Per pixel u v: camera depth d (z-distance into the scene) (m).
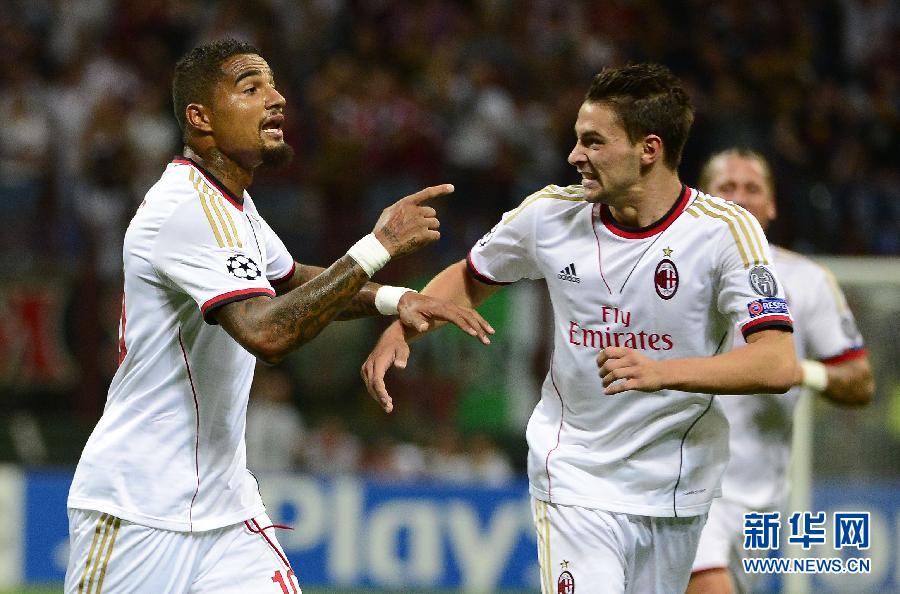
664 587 15.66
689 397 14.80
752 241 14.34
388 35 49.12
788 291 19.66
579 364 15.06
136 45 47.81
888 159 48.19
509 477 36.78
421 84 47.09
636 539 15.21
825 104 48.16
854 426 26.31
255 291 13.77
